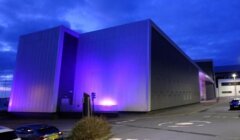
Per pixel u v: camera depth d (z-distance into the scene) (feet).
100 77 107.34
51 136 34.42
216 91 335.88
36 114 108.68
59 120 94.73
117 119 81.82
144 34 98.07
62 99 108.47
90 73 110.73
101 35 111.34
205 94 277.85
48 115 105.40
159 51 109.60
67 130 59.67
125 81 99.96
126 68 100.63
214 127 50.11
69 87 113.39
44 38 115.34
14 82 119.96
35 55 116.47
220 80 336.90
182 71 151.02
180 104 140.05
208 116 78.69
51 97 105.29
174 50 135.95
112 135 45.32
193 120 67.36
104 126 41.50
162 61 113.19
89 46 114.32
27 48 120.57
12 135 25.26
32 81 114.01
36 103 109.70
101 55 109.29
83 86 111.24
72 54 116.88
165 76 116.57
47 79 108.99
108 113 92.89
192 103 171.32
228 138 37.37
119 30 105.81
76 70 115.24
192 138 38.75
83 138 38.11
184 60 158.61
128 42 102.06
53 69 107.86
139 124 63.26
